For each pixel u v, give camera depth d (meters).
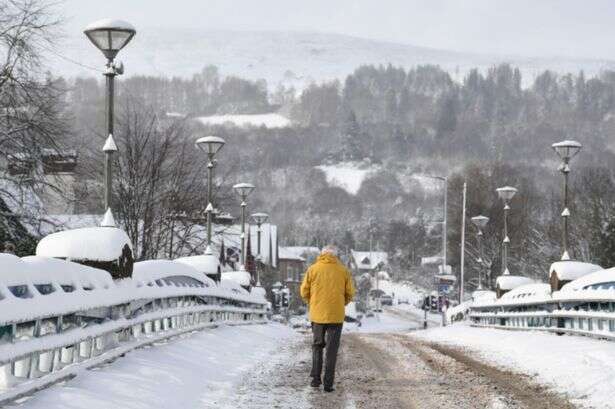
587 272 37.38
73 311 16.22
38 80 51.16
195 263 42.09
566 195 40.16
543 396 19.11
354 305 161.88
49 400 14.58
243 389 20.00
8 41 48.97
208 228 44.69
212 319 37.22
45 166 53.03
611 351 25.64
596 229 94.88
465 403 18.11
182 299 31.16
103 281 19.91
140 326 25.41
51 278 16.09
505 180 133.00
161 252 71.06
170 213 70.94
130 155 67.50
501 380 22.20
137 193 66.75
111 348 20.38
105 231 22.30
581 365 23.62
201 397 18.31
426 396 19.20
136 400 16.11
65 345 15.82
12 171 51.84
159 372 19.64
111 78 24.62
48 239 22.06
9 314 12.85
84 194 59.56
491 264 120.31
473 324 57.03
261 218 78.94
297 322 118.88
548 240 110.12
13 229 52.53
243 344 32.53
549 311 37.88
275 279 167.62
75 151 59.62
